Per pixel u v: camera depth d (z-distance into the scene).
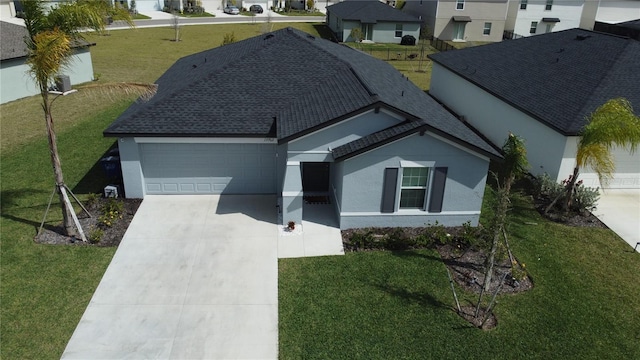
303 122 15.23
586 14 56.00
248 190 17.75
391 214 15.38
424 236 14.67
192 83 18.28
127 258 13.74
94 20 13.56
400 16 54.09
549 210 16.89
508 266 13.84
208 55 24.30
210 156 17.02
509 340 11.10
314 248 14.46
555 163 18.22
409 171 14.92
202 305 12.02
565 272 13.62
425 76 38.97
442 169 14.80
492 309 12.01
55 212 16.19
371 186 14.91
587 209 17.02
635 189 18.75
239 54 21.11
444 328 11.41
